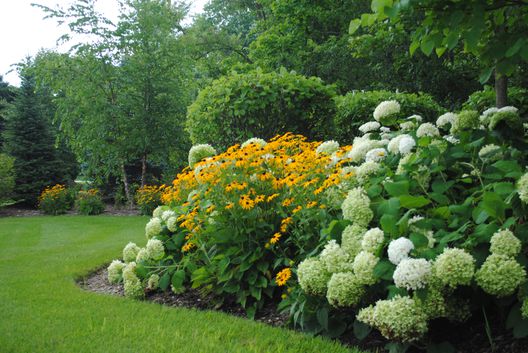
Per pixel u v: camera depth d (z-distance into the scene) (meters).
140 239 8.07
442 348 2.49
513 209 2.51
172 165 16.33
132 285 4.27
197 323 3.29
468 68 10.39
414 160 3.10
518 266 2.25
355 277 2.65
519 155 3.16
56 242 8.48
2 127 21.61
